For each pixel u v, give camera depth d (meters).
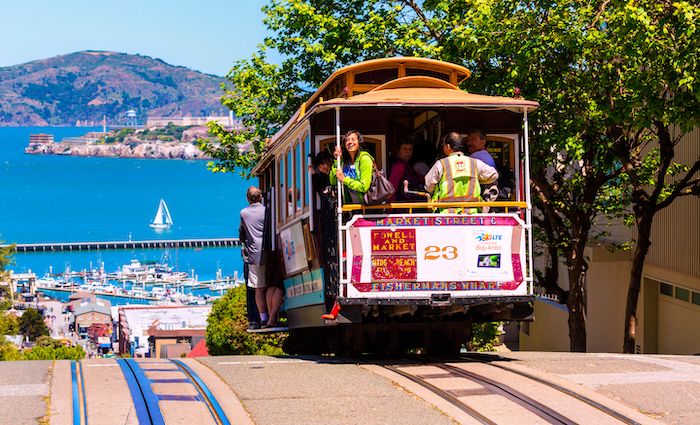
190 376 10.23
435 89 12.78
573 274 22.50
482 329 25.38
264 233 15.79
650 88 16.80
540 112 19.14
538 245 28.55
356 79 13.64
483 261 11.54
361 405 8.73
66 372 10.34
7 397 8.89
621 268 26.89
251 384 9.71
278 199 15.50
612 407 8.62
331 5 26.00
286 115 26.70
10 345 60.72
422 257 11.45
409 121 13.59
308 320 13.89
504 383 9.62
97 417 8.10
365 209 11.65
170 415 8.22
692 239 22.34
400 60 13.56
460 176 11.55
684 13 15.88
